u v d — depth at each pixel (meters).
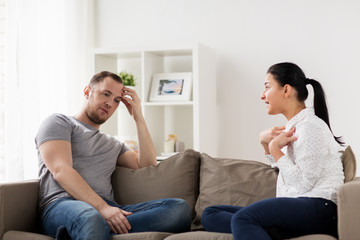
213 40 3.87
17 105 3.21
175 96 3.58
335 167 1.83
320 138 1.83
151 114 3.74
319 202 1.76
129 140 3.60
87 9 4.04
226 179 2.23
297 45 3.65
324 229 1.76
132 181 2.33
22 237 1.94
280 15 3.69
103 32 4.16
